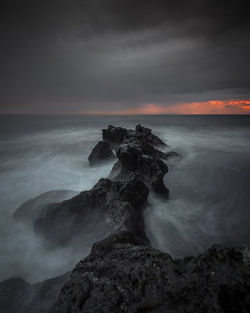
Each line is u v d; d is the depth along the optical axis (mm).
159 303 2598
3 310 4172
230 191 12031
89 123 73375
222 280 2619
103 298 2850
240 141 31250
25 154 24656
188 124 63219
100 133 44812
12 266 6434
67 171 17875
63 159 22297
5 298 4555
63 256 6359
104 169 17078
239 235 7977
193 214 9414
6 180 15891
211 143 29500
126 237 4480
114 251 3703
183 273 2980
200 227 8406
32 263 6465
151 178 11250
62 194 10508
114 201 7609
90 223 7059
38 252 6898
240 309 2332
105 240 4188
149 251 3480
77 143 31969
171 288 2721
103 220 6977
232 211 9789
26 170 18422
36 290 4605
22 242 7523
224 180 13812
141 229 6883
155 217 8562
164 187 11180
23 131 47594
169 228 8039
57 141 34000
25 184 15086
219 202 10695
